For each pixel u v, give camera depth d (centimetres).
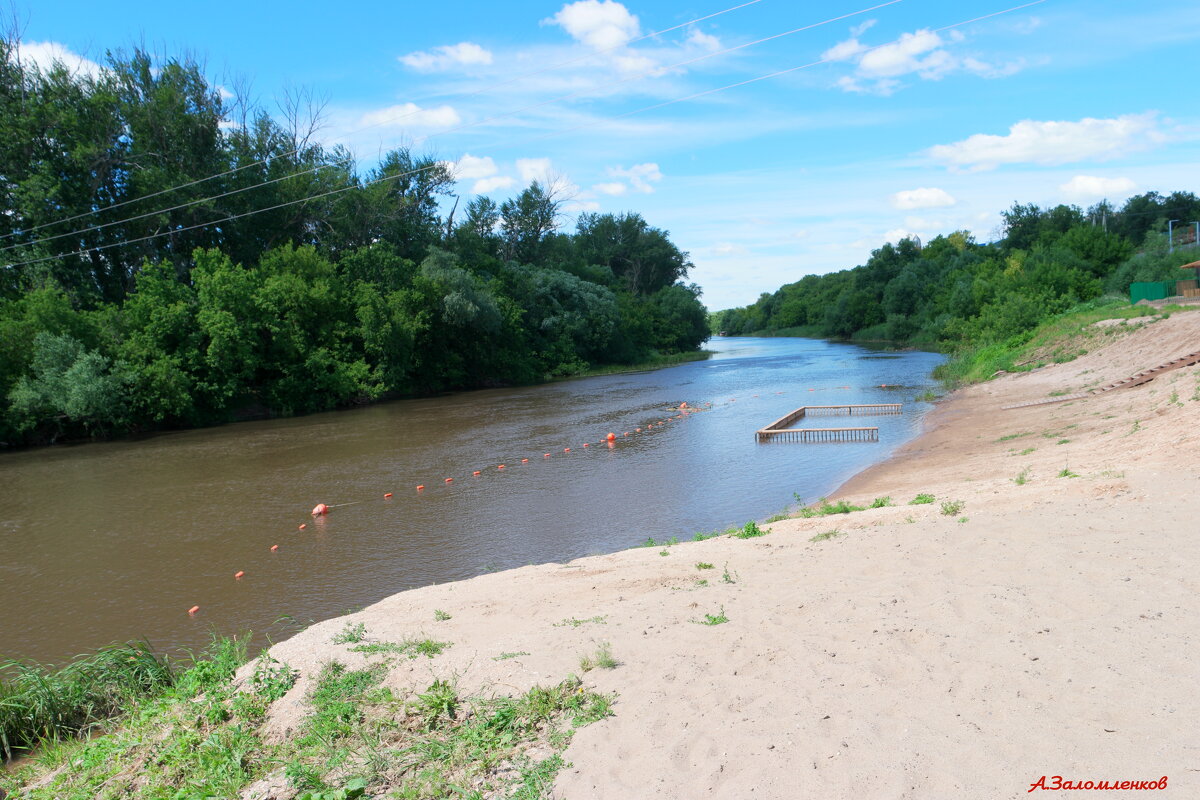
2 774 738
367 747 602
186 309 3916
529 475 2214
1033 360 3478
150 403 3591
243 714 704
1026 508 1038
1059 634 611
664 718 560
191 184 4259
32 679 868
